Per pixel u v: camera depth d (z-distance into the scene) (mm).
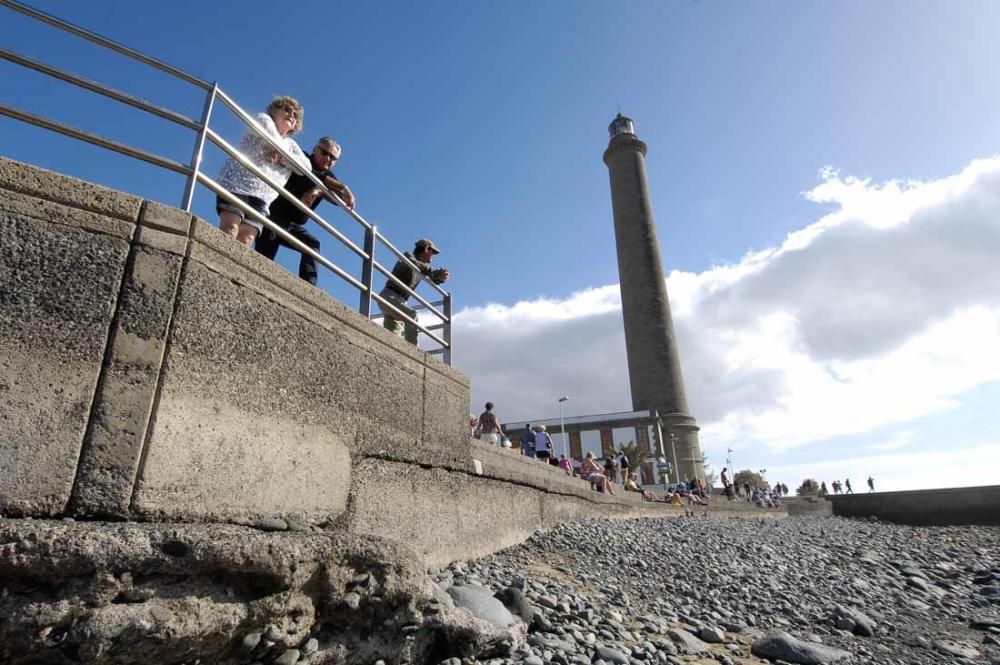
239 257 4145
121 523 2969
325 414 4926
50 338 3113
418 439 6473
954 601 9398
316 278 6250
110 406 3236
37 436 2965
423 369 6742
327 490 4863
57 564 2328
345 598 3322
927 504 31328
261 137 5066
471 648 4137
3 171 3139
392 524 5816
